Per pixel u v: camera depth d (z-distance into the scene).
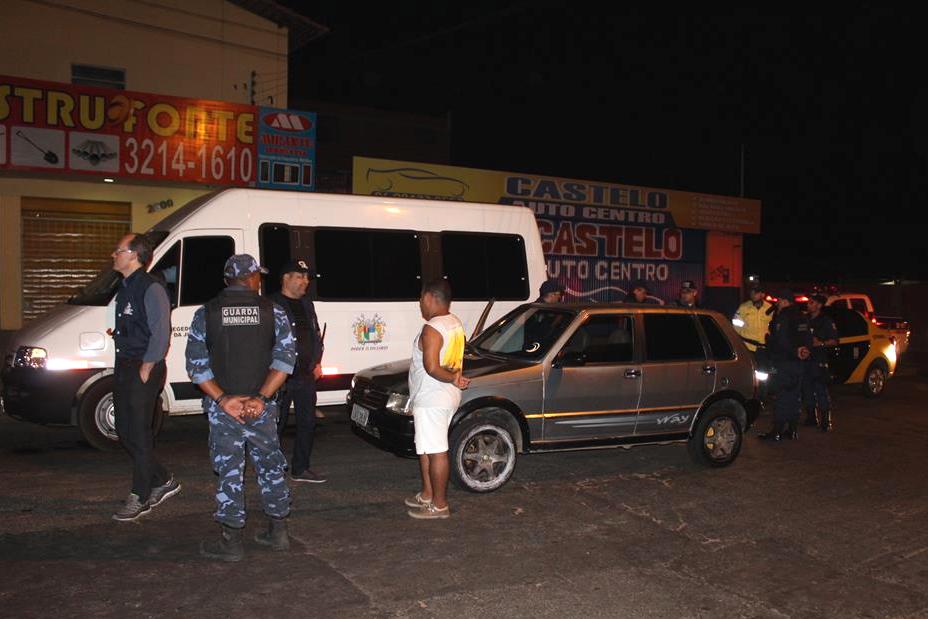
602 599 4.59
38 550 5.02
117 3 15.24
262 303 4.93
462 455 6.57
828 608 4.63
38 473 6.89
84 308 7.79
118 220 15.01
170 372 8.03
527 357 7.11
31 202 14.25
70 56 14.87
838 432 10.13
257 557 5.02
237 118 14.91
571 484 7.07
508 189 18.56
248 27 16.70
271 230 8.63
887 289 26.22
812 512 6.50
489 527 5.79
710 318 7.97
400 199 9.54
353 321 9.02
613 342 7.38
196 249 8.23
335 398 8.96
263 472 5.05
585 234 20.23
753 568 5.21
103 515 5.74
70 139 13.45
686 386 7.58
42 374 7.54
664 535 5.78
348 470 7.32
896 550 5.66
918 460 8.57
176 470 7.09
